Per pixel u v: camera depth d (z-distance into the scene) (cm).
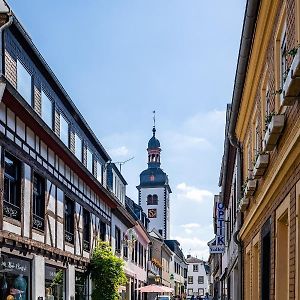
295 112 613
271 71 857
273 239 835
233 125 1441
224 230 2533
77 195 1873
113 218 2623
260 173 901
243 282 1467
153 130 8356
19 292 1277
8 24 1155
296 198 627
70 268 1739
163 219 7856
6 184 1219
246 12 869
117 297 2070
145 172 7994
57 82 1570
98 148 2312
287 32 693
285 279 786
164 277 5497
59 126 1656
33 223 1382
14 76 1255
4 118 1178
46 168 1498
